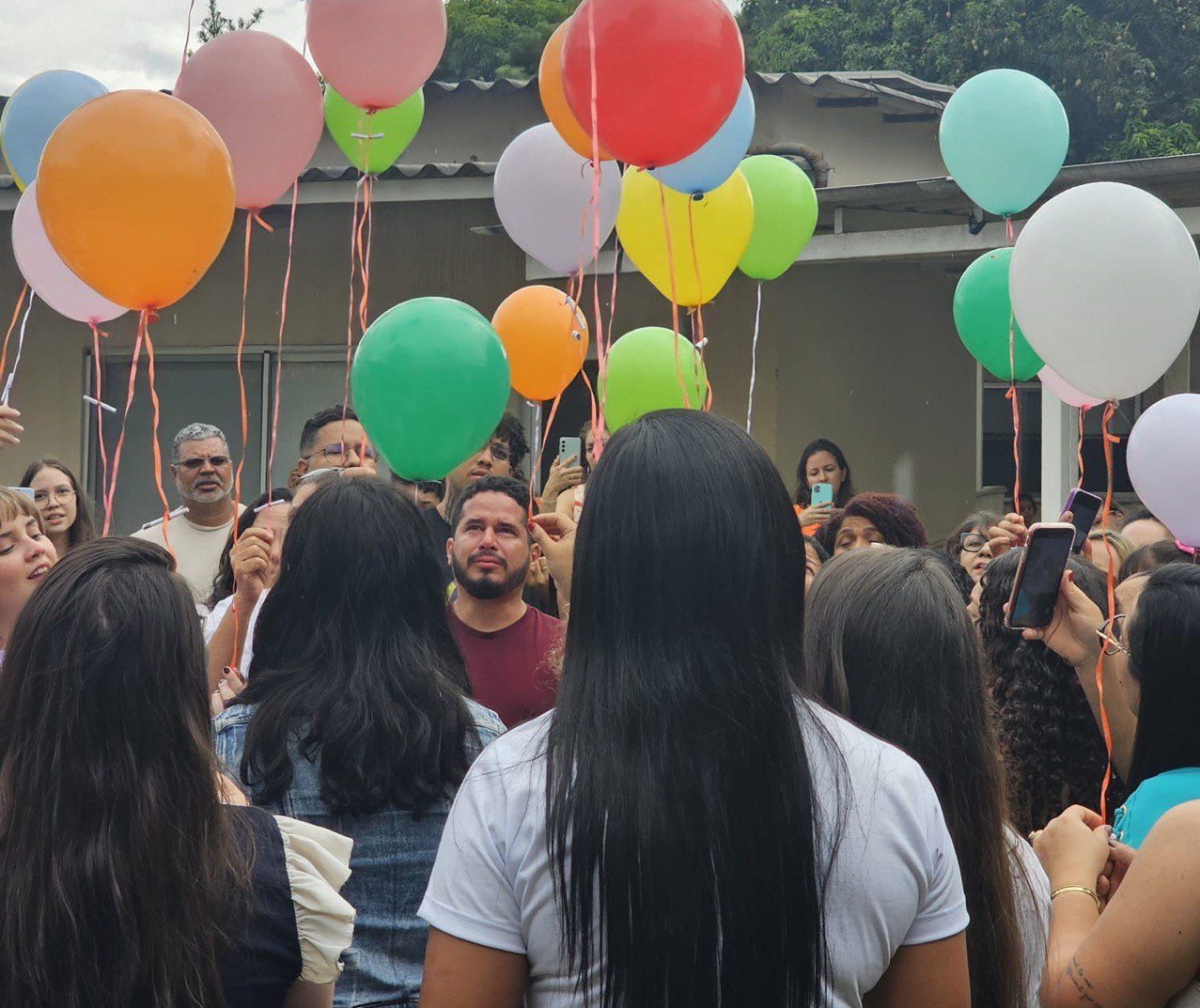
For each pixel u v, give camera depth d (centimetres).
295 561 240
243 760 225
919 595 194
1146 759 218
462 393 376
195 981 160
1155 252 354
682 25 332
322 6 411
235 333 823
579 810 139
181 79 398
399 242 812
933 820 147
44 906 156
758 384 775
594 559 147
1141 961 168
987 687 197
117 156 322
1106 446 419
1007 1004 181
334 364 817
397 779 226
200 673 172
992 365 494
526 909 142
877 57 1661
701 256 452
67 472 480
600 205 444
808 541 418
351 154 519
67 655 164
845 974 140
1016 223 596
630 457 149
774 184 505
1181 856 169
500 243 805
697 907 136
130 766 162
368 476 253
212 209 335
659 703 141
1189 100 1599
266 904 172
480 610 371
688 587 144
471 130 918
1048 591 262
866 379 809
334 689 229
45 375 830
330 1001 182
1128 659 228
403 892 224
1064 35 1579
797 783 140
